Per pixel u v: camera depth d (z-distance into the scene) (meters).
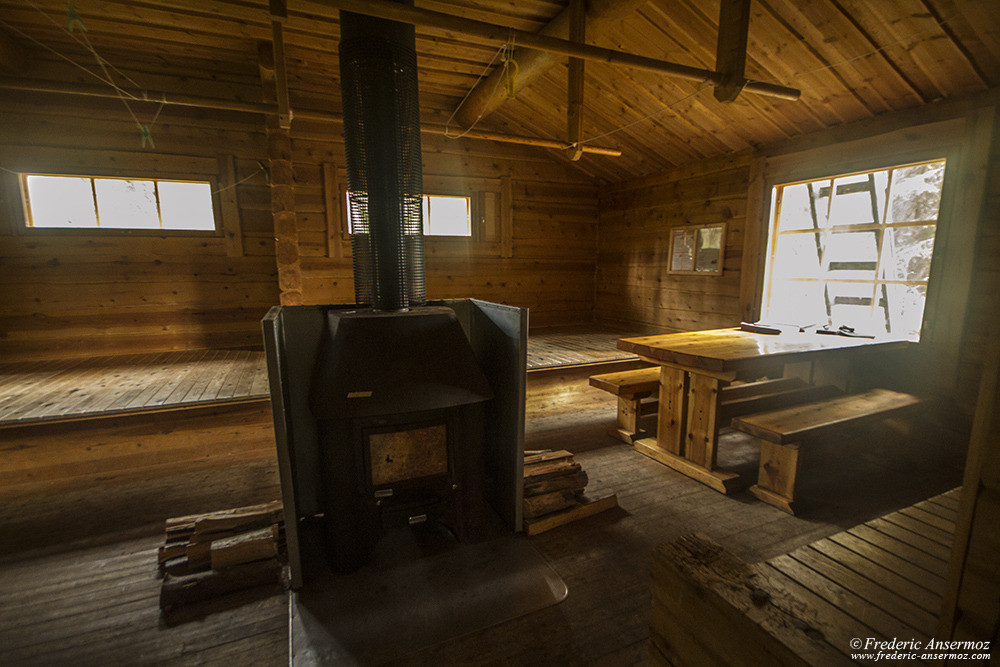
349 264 4.68
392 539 2.08
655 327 5.14
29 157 3.56
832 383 3.16
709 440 2.58
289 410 1.97
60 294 3.78
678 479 2.63
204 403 2.76
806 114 3.31
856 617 0.90
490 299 5.43
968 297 2.72
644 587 1.76
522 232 5.50
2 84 2.53
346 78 1.98
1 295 3.63
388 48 1.96
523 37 2.11
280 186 3.61
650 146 4.52
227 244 4.18
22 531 2.15
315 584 1.79
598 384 3.19
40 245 3.69
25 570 1.88
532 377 3.71
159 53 3.61
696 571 1.00
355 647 1.48
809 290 4.43
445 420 1.92
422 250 2.29
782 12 2.54
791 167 3.62
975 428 0.62
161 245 3.99
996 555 0.61
